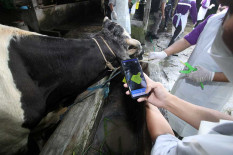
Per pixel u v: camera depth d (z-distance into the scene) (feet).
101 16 24.26
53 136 3.62
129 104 5.99
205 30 4.28
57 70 3.70
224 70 1.19
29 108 3.48
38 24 16.07
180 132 5.34
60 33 16.10
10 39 3.09
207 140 1.15
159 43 15.53
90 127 3.83
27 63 3.35
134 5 13.29
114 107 5.93
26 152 4.54
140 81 3.04
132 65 3.21
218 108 4.86
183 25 12.46
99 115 4.64
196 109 2.43
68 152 3.28
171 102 2.61
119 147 4.56
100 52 3.98
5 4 13.50
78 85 4.25
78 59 3.81
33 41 3.36
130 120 5.43
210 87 4.49
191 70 4.27
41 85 3.72
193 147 1.21
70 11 20.88
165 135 2.19
